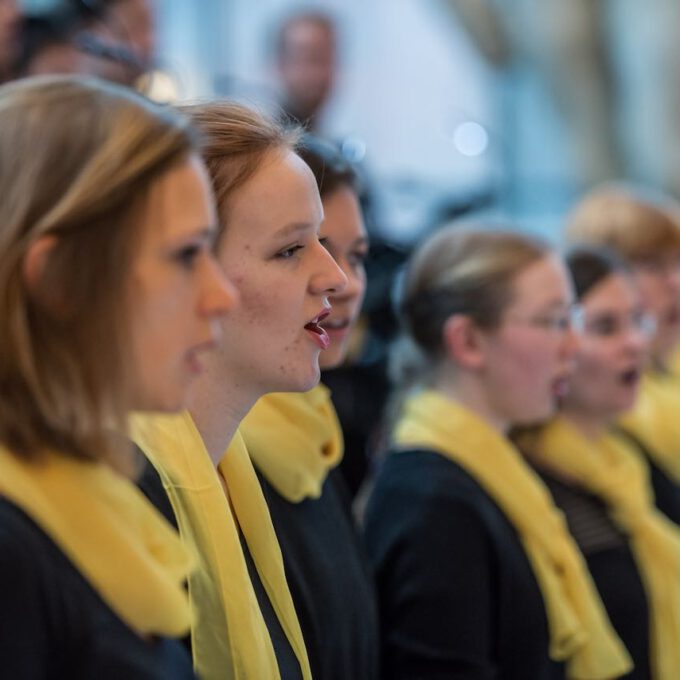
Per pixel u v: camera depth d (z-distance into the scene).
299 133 3.28
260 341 3.03
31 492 2.17
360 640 3.76
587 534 5.21
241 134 3.05
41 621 2.12
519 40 13.67
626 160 13.98
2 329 2.15
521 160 13.93
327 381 5.89
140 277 2.21
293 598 3.47
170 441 2.97
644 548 5.33
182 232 2.24
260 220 3.00
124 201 2.18
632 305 5.52
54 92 2.24
